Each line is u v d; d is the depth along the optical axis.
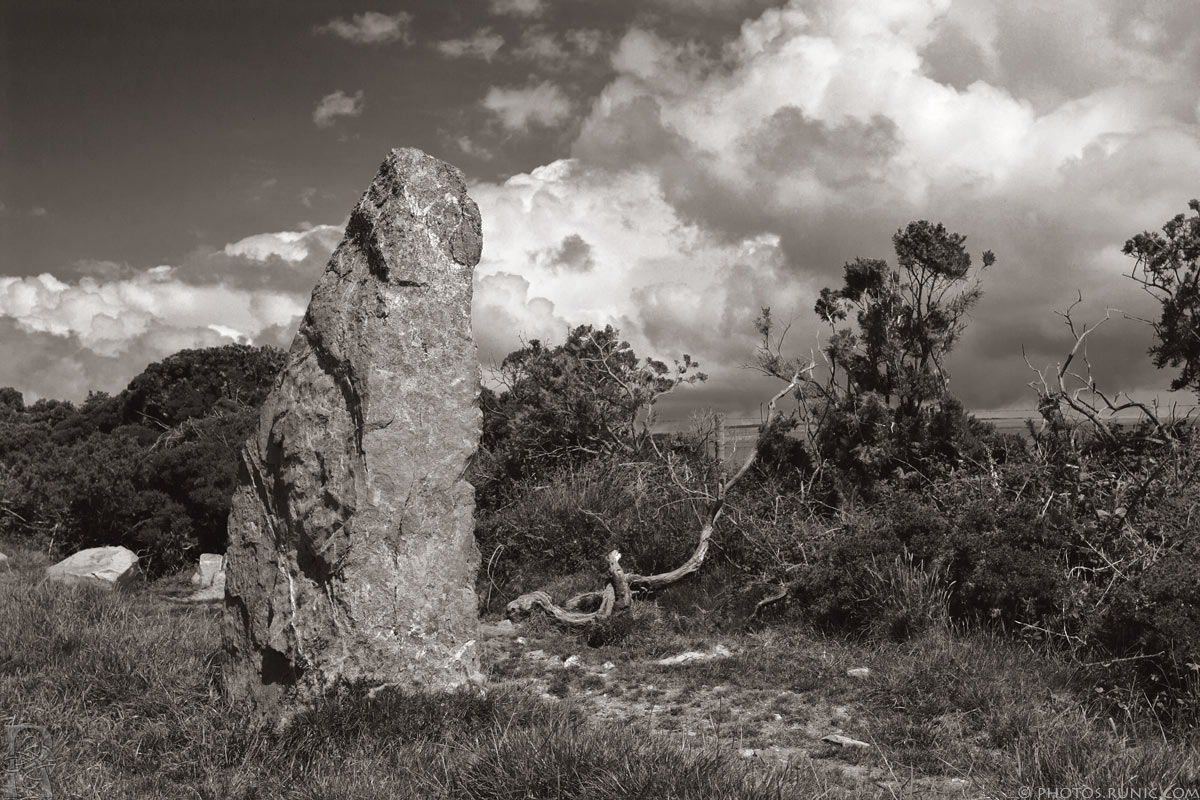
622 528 13.59
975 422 14.70
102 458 16.81
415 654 7.11
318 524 7.16
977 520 10.70
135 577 13.80
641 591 12.41
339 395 7.37
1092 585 9.60
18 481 17.97
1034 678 8.44
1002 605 9.75
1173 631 7.64
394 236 7.41
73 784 5.61
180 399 26.06
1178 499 10.66
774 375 14.66
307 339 7.69
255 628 7.38
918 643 9.47
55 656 7.92
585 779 5.39
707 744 6.75
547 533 14.03
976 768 6.51
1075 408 11.98
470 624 7.45
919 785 6.25
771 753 6.93
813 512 13.54
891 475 14.27
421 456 7.30
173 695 7.30
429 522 7.29
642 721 7.73
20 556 15.57
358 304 7.39
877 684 8.46
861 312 14.80
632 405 17.28
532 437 16.94
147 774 5.98
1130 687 7.73
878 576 10.34
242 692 7.30
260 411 7.82
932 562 10.52
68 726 6.54
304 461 7.35
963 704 7.79
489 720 6.67
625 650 10.40
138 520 15.29
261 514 7.64
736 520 13.11
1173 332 13.16
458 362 7.57
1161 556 9.80
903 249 14.38
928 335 14.31
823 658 9.59
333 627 6.95
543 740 5.89
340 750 6.19
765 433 14.41
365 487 7.06
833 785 6.08
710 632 11.10
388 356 7.24
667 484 14.73
